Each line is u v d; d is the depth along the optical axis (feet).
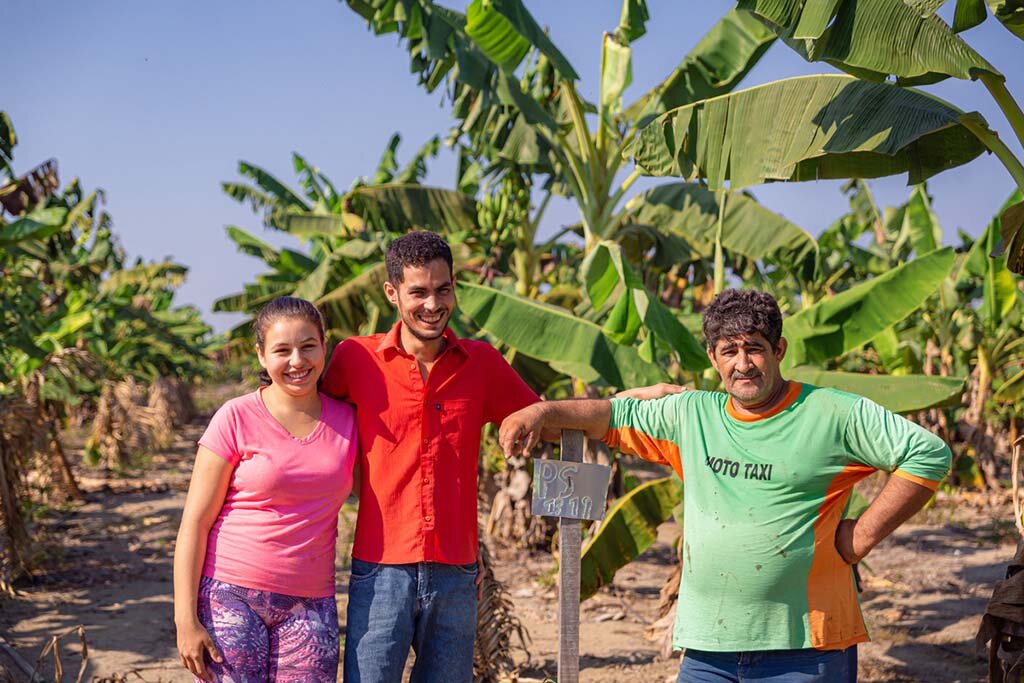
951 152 15.65
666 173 18.49
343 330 31.01
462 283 21.06
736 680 9.87
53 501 39.63
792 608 9.62
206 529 10.20
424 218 32.37
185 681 18.39
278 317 10.23
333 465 10.32
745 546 9.68
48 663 19.27
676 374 25.02
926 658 20.25
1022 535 12.80
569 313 20.84
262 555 10.09
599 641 22.03
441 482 10.52
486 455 32.99
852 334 19.15
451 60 28.22
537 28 24.22
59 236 34.91
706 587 9.91
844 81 16.37
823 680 9.59
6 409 25.89
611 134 26.89
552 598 25.98
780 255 26.96
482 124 29.37
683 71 23.80
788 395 9.85
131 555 30.55
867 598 25.91
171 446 66.69
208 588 10.08
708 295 40.24
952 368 44.04
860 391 18.49
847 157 16.25
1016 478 13.14
